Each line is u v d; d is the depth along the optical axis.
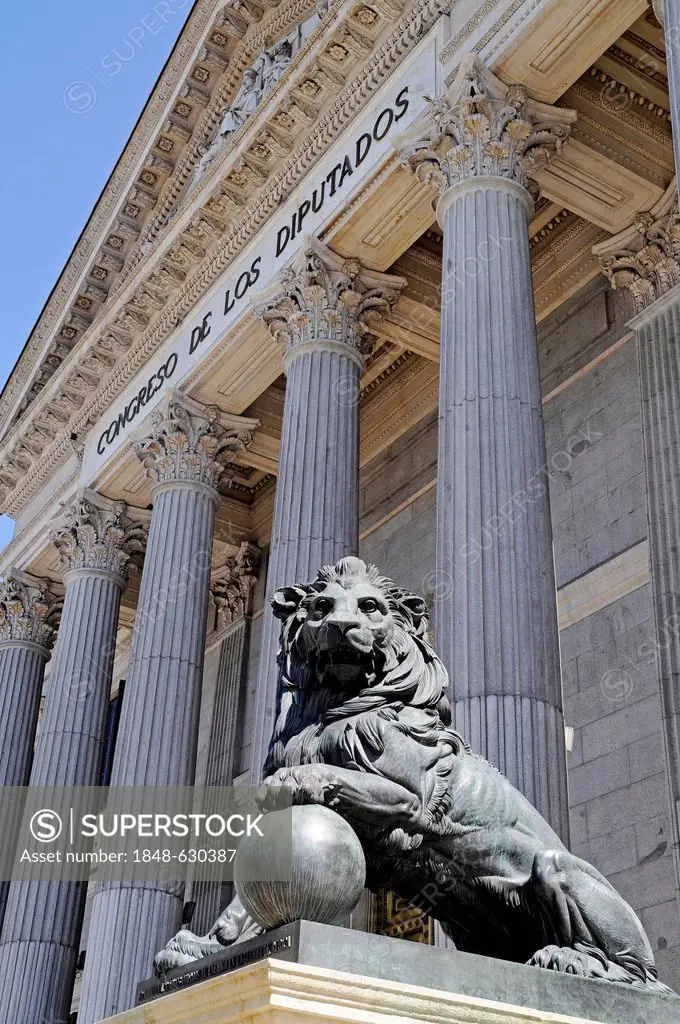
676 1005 5.44
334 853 5.03
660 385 19.69
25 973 23.89
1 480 34.16
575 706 20.50
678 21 13.37
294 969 4.33
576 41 17.36
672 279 20.22
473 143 17.56
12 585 32.16
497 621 13.84
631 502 20.83
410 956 4.85
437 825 5.71
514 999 5.00
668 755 17.11
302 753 5.79
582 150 19.36
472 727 13.27
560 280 24.08
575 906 5.64
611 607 20.50
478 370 15.65
